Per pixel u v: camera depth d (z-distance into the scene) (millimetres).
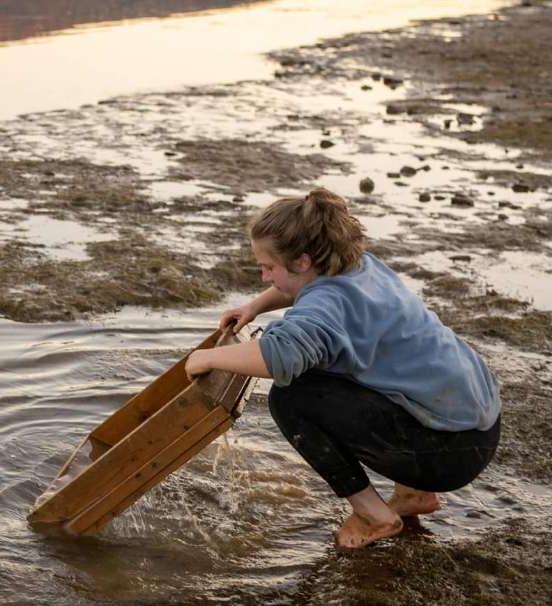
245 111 13672
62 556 4352
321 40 19922
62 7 22406
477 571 4402
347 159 11469
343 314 4148
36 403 5668
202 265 7988
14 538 4438
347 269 4324
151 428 4320
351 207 9664
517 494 5039
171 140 11914
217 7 24047
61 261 7883
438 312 7336
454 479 4426
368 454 4336
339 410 4258
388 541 4586
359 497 4461
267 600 4152
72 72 15625
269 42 19406
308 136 12469
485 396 4426
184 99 14203
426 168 11195
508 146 12469
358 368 4180
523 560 4492
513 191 10547
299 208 4273
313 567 4395
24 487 4852
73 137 11852
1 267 7652
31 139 11664
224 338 4633
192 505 4812
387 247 8578
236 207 9539
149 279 7609
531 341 6926
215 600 4133
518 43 20328
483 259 8500
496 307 7484
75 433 5387
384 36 20656
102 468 4395
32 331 6660
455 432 4336
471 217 9594
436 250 8633
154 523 4648
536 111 14531
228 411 4301
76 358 6289
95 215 9094
